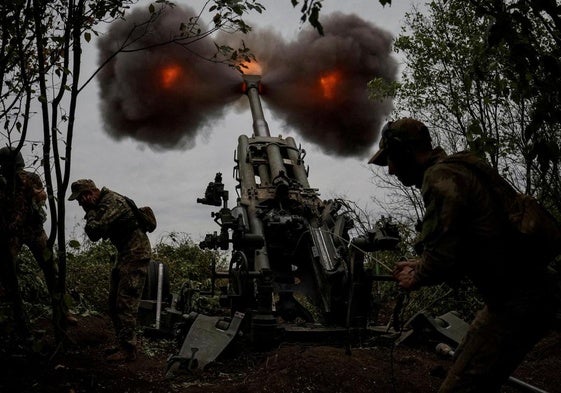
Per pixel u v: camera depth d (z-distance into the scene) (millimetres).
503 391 4055
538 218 2324
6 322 4176
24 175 5273
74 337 5613
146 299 6879
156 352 5684
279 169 6926
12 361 4070
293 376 4035
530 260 2346
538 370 4613
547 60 2648
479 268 2383
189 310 6562
